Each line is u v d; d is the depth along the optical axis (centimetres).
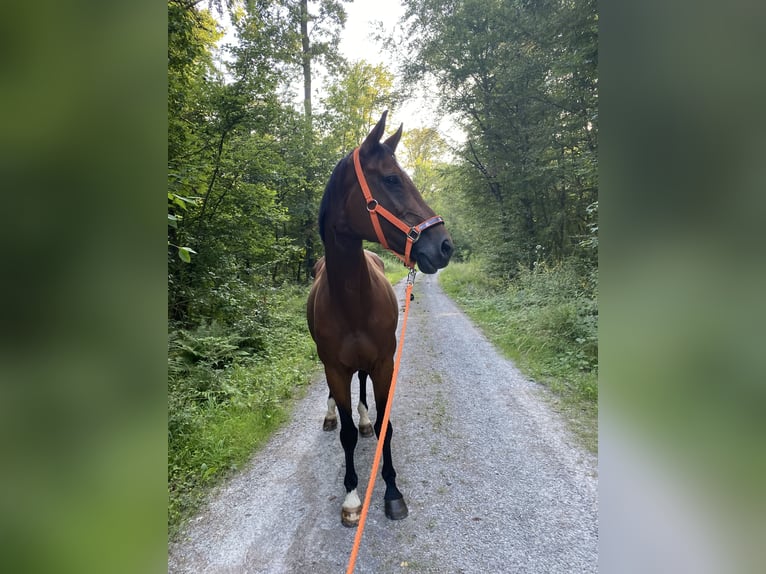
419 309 853
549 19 823
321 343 205
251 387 375
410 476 238
